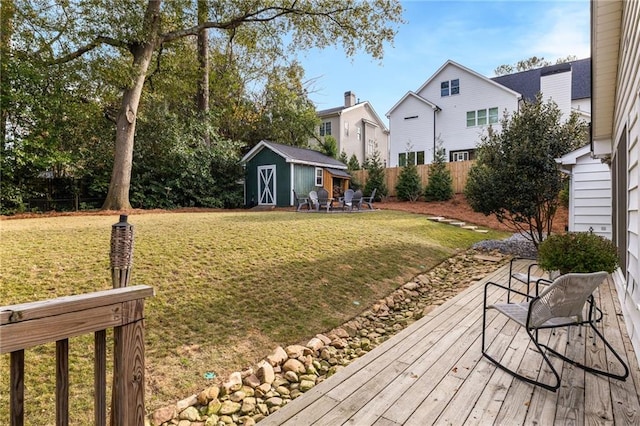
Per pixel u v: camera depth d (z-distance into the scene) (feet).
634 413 6.61
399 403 7.10
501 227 37.99
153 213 34.12
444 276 20.26
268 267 16.37
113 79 34.09
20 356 3.38
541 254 11.26
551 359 8.97
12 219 26.13
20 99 31.17
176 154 42.86
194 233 21.16
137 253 16.24
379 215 39.22
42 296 11.68
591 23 12.57
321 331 12.17
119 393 4.18
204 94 51.16
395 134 70.69
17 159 31.40
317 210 43.96
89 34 33.45
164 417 7.50
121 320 4.22
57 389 3.67
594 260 10.19
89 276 13.37
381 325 13.39
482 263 23.39
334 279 16.24
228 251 17.90
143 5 36.19
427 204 51.96
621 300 13.34
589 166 24.18
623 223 13.32
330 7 42.83
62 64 33.78
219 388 8.71
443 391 7.53
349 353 11.05
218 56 56.85
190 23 43.47
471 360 8.98
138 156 41.86
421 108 67.67
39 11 32.71
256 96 68.44
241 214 36.06
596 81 15.57
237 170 52.26
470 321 11.88
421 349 9.68
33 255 14.92
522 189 24.47
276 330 11.68
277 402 8.32
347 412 6.81
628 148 11.71
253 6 42.50
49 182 37.22
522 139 24.76
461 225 36.60
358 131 87.71
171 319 11.23
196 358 9.70
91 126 38.34
